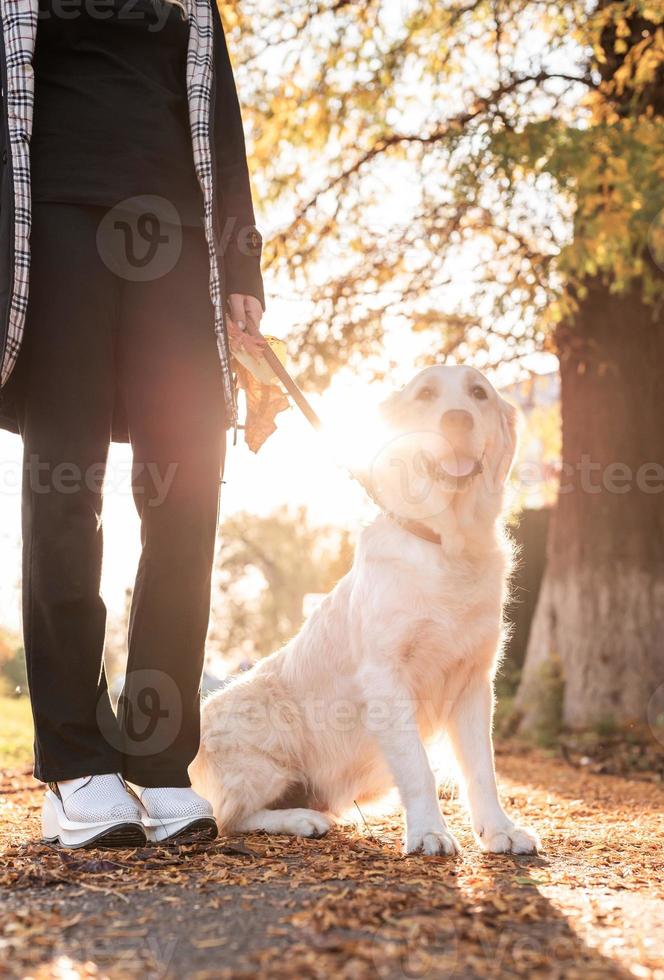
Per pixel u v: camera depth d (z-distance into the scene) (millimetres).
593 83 7871
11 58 2408
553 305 7348
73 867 2145
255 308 2766
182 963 1512
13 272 2359
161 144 2527
